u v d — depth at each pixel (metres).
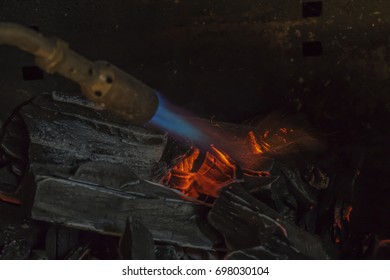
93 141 0.77
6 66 0.98
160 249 0.71
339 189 0.92
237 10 0.99
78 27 0.97
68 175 0.71
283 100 1.01
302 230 0.76
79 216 0.70
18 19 0.96
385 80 1.00
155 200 0.73
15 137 0.77
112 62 0.99
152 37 0.99
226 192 0.74
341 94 1.01
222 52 1.00
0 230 0.72
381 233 0.95
